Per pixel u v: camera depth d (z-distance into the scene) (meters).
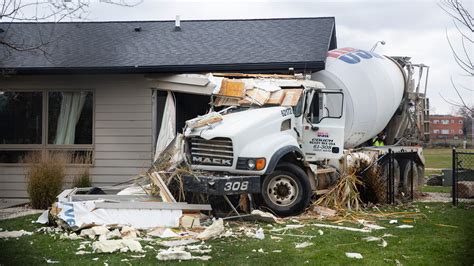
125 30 16.91
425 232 9.40
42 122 14.81
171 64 14.08
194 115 14.27
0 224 10.38
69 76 14.72
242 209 10.98
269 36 15.98
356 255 7.52
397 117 16.42
